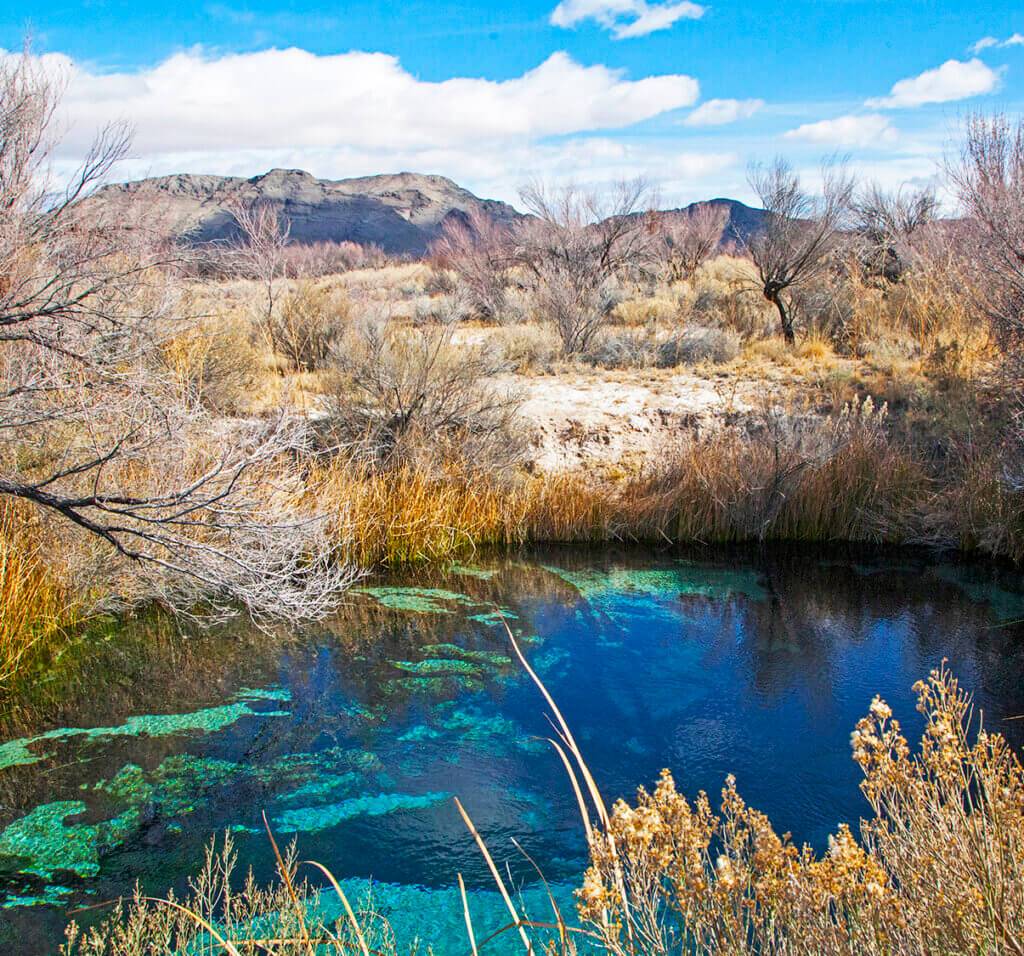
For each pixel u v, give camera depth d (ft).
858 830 13.42
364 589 24.72
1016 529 26.58
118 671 19.30
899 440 31.83
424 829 13.84
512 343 42.96
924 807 7.72
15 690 18.39
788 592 24.47
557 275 54.24
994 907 6.26
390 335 34.27
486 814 14.26
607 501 29.99
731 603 23.67
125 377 16.92
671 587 25.03
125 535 19.31
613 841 6.40
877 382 35.27
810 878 7.07
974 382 32.91
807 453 30.22
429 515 27.68
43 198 17.49
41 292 15.53
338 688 18.72
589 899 6.17
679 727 16.89
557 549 28.71
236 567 17.24
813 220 42.91
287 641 21.07
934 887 6.91
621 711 17.61
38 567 20.74
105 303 18.26
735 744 16.21
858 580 25.35
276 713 17.60
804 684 18.63
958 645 20.45
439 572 26.35
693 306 51.37
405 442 29.94
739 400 35.65
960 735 8.81
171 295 20.63
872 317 43.73
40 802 14.42
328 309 41.42
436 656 20.35
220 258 26.30
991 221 29.19
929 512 28.30
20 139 17.38
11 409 15.53
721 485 29.76
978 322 35.99
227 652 20.44
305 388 34.71
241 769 15.53
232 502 16.72
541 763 15.78
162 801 14.51
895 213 53.21
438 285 74.18
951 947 6.45
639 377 40.11
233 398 29.94
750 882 7.24
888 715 8.16
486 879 12.68
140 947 10.68
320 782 15.14
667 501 29.66
